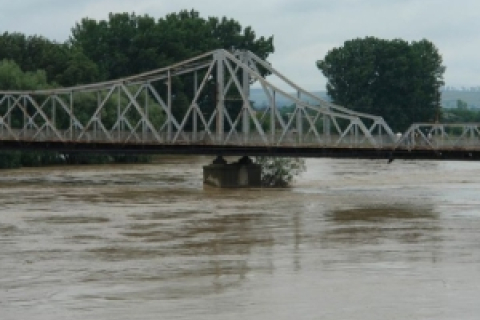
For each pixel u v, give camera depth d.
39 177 169.25
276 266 78.31
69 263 80.06
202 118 161.88
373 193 137.75
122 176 172.50
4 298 67.69
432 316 62.53
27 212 112.81
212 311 63.81
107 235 94.69
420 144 146.62
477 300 66.38
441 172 186.12
